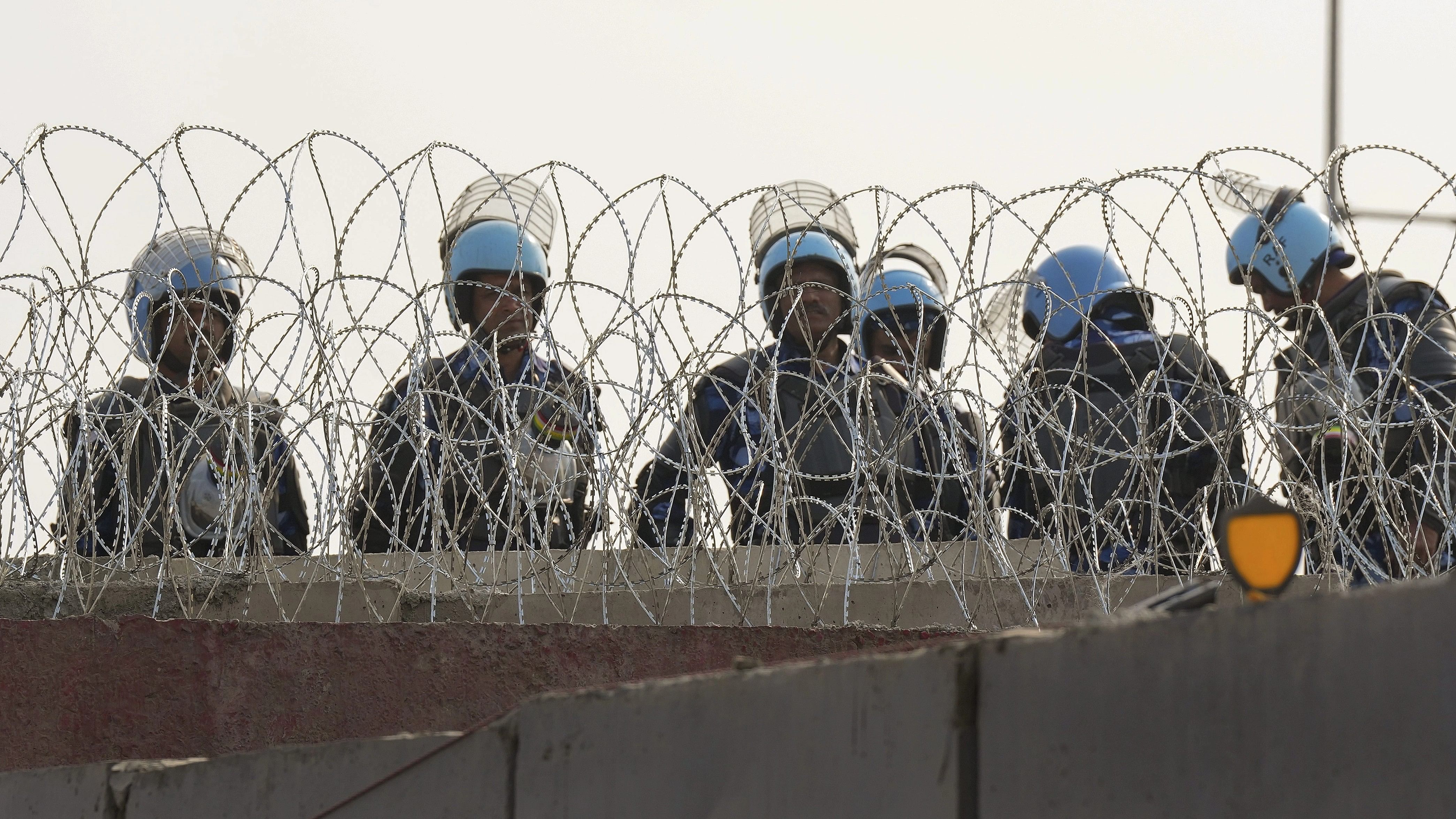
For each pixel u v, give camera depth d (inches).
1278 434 628.4
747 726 352.2
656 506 763.4
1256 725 269.7
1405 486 619.5
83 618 535.8
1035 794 297.9
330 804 433.7
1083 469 670.5
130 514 724.7
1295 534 279.7
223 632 537.3
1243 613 273.7
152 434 712.4
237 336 612.4
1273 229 868.6
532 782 394.9
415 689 540.1
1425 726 249.4
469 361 627.8
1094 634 293.7
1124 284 845.8
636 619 649.0
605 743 380.8
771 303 868.0
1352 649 259.4
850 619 654.5
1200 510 680.4
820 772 335.6
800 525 637.3
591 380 616.7
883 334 935.0
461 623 557.0
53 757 526.3
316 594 645.3
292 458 772.6
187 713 531.5
